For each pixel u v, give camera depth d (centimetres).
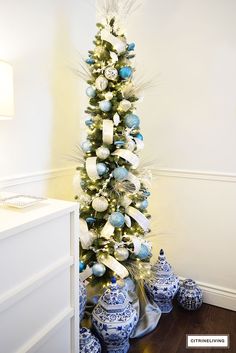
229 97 195
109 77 166
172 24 207
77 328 138
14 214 112
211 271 217
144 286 208
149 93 220
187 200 219
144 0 213
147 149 227
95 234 175
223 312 208
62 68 203
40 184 192
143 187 188
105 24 169
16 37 164
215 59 196
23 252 104
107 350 164
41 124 188
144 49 218
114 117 166
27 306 109
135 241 176
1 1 153
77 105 221
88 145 175
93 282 179
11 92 122
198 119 206
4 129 162
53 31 191
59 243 122
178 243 226
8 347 102
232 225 206
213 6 193
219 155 203
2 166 163
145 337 181
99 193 173
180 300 209
